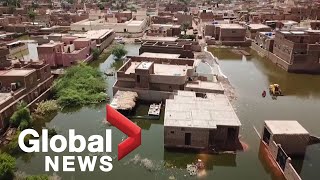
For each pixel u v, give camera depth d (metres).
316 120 39.03
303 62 59.50
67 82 46.97
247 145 32.25
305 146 29.56
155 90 42.59
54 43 61.34
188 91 39.50
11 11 141.50
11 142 31.89
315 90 50.22
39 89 42.41
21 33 100.38
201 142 30.66
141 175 27.62
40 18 123.75
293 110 42.00
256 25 91.00
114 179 27.03
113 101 39.59
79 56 60.81
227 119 31.47
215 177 27.41
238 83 52.94
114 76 56.19
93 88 46.78
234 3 196.00
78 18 118.25
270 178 27.39
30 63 45.41
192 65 49.19
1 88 38.12
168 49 59.22
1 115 33.25
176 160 29.66
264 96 46.69
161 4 185.12
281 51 63.88
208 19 111.50
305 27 87.50
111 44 85.88
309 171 28.20
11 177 26.44
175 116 31.84
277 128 30.08
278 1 180.25
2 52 44.88
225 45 85.00
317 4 132.00
